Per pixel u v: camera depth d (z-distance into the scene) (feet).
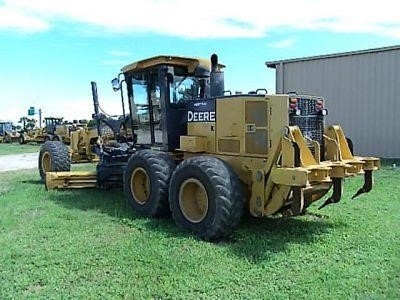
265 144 18.42
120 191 29.19
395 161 45.16
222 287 13.38
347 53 50.93
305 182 16.10
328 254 16.26
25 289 13.26
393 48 47.80
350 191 28.35
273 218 21.43
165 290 13.09
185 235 18.58
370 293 12.94
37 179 36.83
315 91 54.24
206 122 20.94
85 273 14.42
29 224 20.56
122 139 28.91
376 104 49.73
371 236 18.49
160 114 23.18
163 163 21.40
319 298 12.62
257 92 19.25
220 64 23.66
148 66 23.35
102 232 19.20
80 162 38.96
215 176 17.87
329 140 19.44
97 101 30.37
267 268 14.84
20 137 120.47
